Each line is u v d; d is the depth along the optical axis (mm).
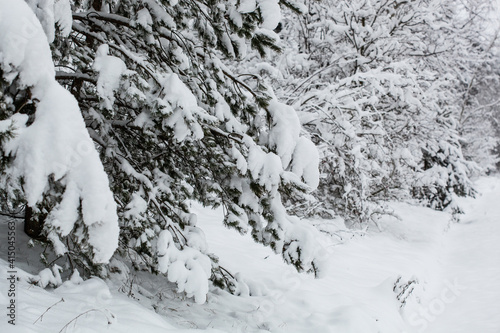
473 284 8406
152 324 3168
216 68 4109
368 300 6121
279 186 3846
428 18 11250
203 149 4043
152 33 3734
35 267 3824
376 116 10625
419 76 9898
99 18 3902
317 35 11836
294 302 5402
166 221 3936
